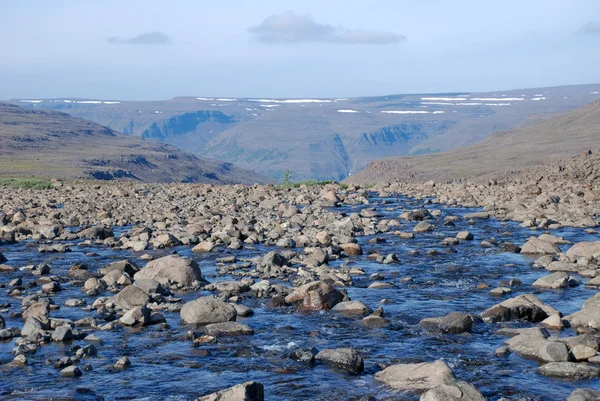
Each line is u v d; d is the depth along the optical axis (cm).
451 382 1139
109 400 1178
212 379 1284
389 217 4097
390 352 1441
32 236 3278
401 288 2095
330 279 2180
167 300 1903
